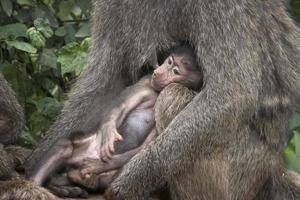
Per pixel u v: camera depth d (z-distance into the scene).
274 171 11.56
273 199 11.67
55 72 13.95
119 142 11.20
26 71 13.98
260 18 11.30
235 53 11.05
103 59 11.88
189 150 10.94
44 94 14.06
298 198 11.80
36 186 10.95
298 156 12.73
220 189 11.10
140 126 11.24
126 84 12.00
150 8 11.50
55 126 11.95
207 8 11.17
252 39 11.14
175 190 11.06
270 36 11.38
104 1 11.86
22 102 13.73
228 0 11.15
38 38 13.27
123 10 11.65
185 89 11.20
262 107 11.24
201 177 11.03
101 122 11.34
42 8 13.82
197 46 11.20
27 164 11.78
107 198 11.04
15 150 12.27
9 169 11.31
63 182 11.30
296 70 11.66
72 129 11.86
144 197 11.01
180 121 10.95
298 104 12.36
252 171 11.28
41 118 13.51
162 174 10.95
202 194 11.07
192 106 11.01
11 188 10.88
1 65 13.65
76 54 13.16
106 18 11.83
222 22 11.12
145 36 11.54
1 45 13.65
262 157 11.33
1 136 12.23
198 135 10.94
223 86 11.01
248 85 11.04
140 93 11.30
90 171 11.08
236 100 11.00
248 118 11.13
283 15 11.76
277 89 11.42
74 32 13.98
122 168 11.10
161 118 11.08
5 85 12.22
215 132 10.98
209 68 11.08
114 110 11.25
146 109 11.30
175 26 11.45
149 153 10.95
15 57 13.91
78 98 11.94
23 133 13.12
